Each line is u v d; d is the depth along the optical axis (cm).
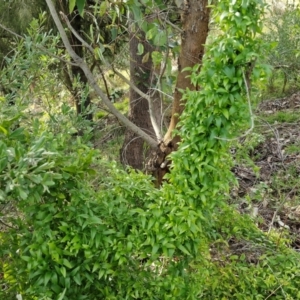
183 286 189
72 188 171
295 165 398
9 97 236
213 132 178
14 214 210
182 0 242
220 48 169
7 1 500
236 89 172
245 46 171
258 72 168
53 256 166
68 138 224
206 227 211
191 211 181
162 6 246
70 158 170
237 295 212
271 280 215
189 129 184
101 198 184
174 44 264
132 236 179
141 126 386
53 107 276
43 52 249
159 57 266
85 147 189
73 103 347
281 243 241
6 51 521
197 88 246
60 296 154
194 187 184
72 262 175
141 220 182
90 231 173
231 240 254
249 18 165
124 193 192
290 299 211
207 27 235
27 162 138
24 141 167
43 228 170
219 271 216
